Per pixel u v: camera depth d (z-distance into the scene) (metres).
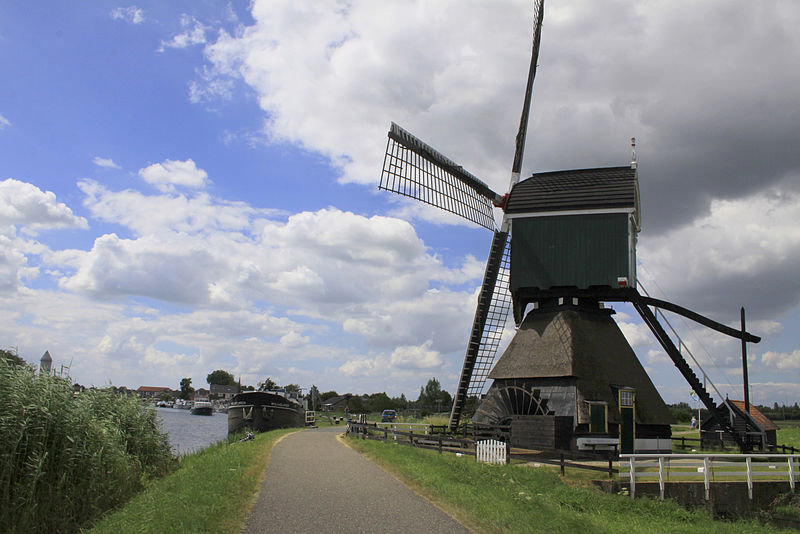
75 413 13.90
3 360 13.48
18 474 12.16
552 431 24.28
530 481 18.09
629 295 28.17
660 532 14.78
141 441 18.64
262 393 48.75
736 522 18.69
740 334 28.27
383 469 18.89
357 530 11.21
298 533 10.84
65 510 12.32
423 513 12.73
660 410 27.39
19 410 12.55
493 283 31.61
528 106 35.50
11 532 11.15
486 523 11.98
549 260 29.03
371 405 113.94
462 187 33.59
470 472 18.41
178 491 13.10
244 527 11.07
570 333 27.55
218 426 77.25
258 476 16.50
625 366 27.92
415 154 30.70
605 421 25.52
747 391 28.84
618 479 18.95
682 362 28.36
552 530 12.20
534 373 27.23
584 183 29.97
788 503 20.14
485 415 28.61
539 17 35.31
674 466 20.56
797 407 115.56
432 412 80.75
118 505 13.69
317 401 116.88
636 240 30.94
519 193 30.72
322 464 19.56
